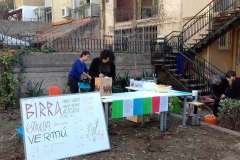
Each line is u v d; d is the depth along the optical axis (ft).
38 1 85.61
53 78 28.66
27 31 64.85
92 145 14.58
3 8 84.17
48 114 13.71
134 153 14.76
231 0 34.24
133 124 20.38
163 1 42.34
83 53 20.81
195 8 37.32
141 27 46.96
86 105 14.89
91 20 53.93
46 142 13.42
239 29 37.04
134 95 17.63
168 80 35.17
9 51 25.55
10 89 25.22
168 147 15.70
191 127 19.74
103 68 19.94
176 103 24.34
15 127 19.49
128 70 33.71
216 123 21.35
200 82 31.89
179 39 36.83
